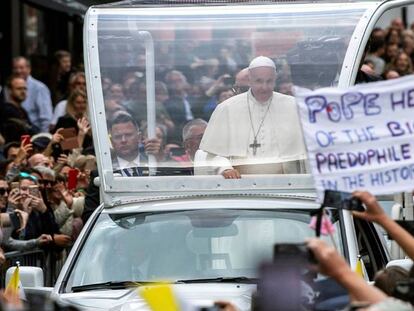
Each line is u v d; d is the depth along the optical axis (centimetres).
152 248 2370
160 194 2630
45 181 3194
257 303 1429
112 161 2717
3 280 2914
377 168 1725
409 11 6850
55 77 4847
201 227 2395
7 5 5172
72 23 5438
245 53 2908
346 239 2319
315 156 1725
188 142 2791
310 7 2877
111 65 2838
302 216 2392
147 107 2831
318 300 1711
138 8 2906
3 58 5184
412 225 1722
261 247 2334
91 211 3253
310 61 2803
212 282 2281
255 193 2608
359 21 2825
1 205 3028
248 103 2770
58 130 3603
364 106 1730
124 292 2258
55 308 1245
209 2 2969
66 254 3177
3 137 3900
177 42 2897
